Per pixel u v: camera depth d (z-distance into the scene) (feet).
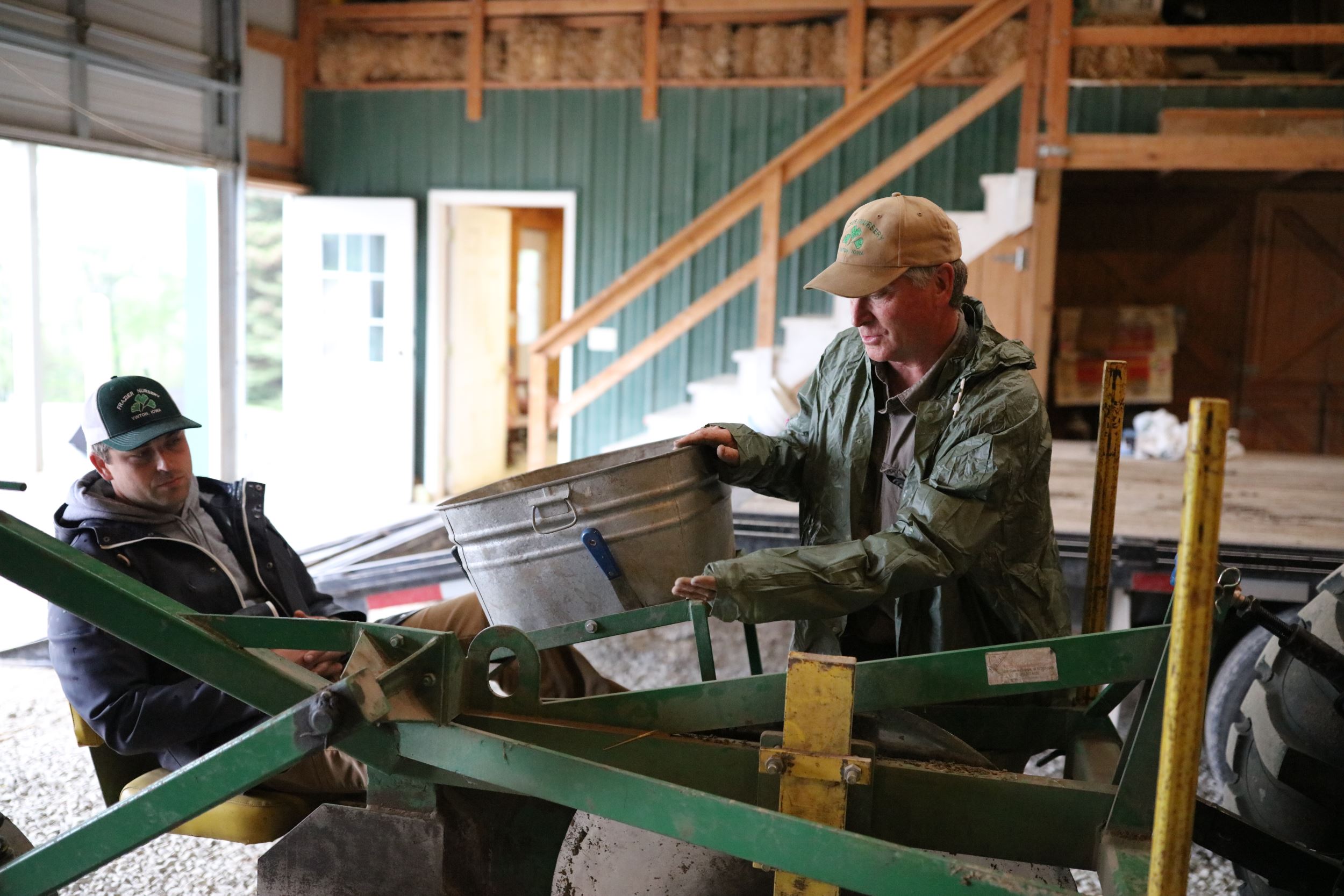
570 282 25.02
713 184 24.08
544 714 5.45
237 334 22.03
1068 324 24.11
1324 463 18.35
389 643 5.03
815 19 23.56
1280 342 24.29
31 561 5.11
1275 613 10.67
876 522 6.53
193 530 7.49
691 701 5.44
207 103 21.07
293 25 25.49
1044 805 4.96
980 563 5.90
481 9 24.57
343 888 5.45
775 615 5.36
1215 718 9.23
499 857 5.62
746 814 4.40
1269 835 5.13
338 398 25.88
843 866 4.27
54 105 17.70
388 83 25.35
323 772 6.42
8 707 12.14
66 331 44.32
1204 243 24.25
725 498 6.79
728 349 24.44
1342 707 5.84
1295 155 17.70
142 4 19.27
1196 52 22.21
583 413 25.38
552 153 24.76
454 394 25.95
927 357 6.07
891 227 5.79
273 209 44.27
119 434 6.93
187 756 6.64
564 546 6.23
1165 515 12.22
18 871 5.02
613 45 24.20
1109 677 4.99
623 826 5.91
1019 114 22.45
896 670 5.18
